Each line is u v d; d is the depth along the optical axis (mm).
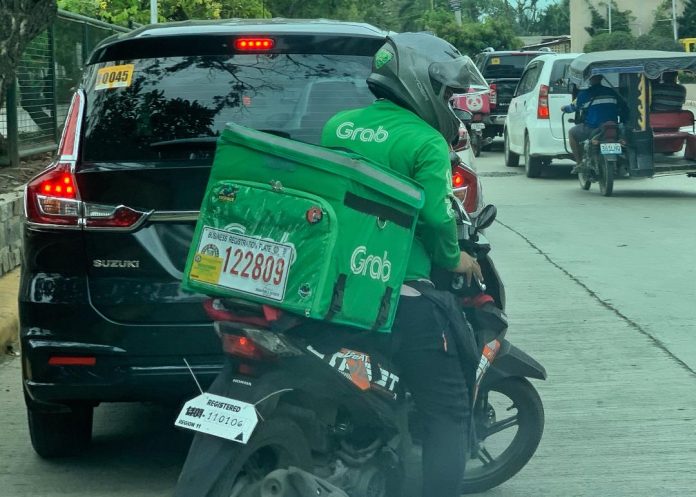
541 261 11164
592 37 83500
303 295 3564
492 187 18516
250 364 3646
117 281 4895
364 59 5219
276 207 3605
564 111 17516
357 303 3678
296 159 3596
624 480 5203
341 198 3564
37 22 10289
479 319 4492
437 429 4102
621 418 6141
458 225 4414
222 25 5348
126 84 5141
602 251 11719
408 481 4410
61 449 5477
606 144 16578
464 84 4070
